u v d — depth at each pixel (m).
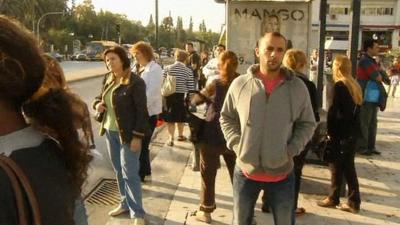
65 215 1.15
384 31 74.19
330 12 66.62
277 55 3.40
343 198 5.81
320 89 8.47
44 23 76.00
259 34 8.78
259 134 3.42
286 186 3.53
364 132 8.16
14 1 59.84
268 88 3.46
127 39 109.75
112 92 4.87
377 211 5.46
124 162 4.91
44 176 1.13
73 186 1.24
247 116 3.44
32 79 1.15
